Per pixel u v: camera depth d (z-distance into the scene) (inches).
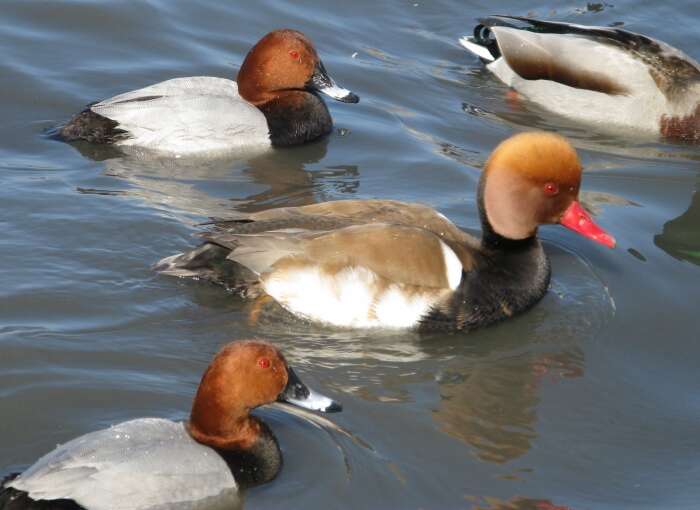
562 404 462.0
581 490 414.0
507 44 749.3
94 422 420.8
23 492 343.9
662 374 486.0
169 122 629.6
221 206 584.7
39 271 510.0
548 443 438.0
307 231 491.2
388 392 457.7
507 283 505.0
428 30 818.8
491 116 716.0
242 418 390.9
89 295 497.7
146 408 430.6
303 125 660.7
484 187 509.4
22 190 576.4
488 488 409.4
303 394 397.4
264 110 657.6
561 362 488.1
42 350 458.3
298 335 485.4
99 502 346.6
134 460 357.7
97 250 529.0
